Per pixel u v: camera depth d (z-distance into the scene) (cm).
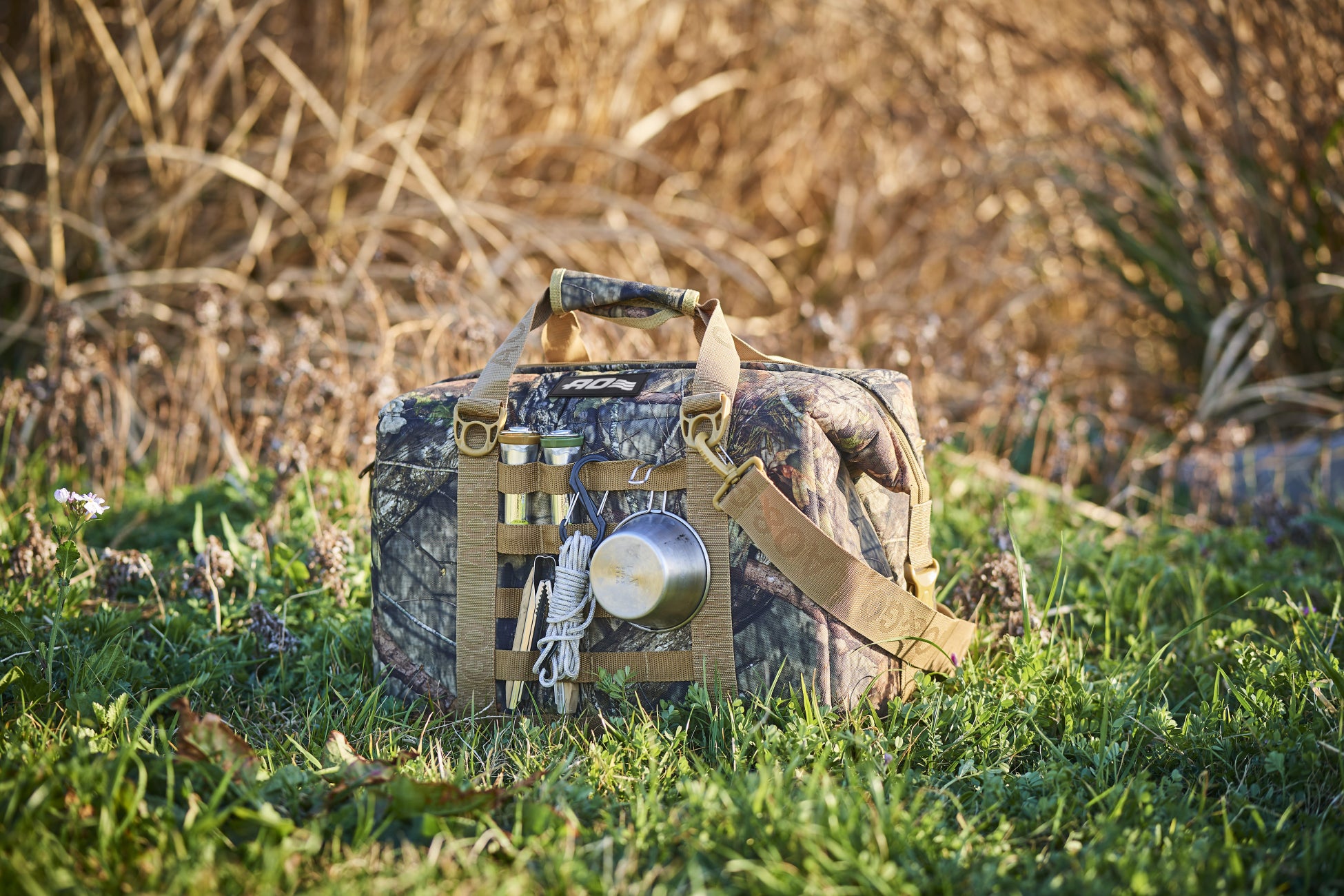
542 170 689
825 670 205
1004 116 698
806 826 163
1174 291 604
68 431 401
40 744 190
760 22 733
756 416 206
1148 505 448
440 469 224
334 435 368
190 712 190
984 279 641
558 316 237
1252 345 582
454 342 420
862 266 728
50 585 273
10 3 601
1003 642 255
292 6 638
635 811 178
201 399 427
